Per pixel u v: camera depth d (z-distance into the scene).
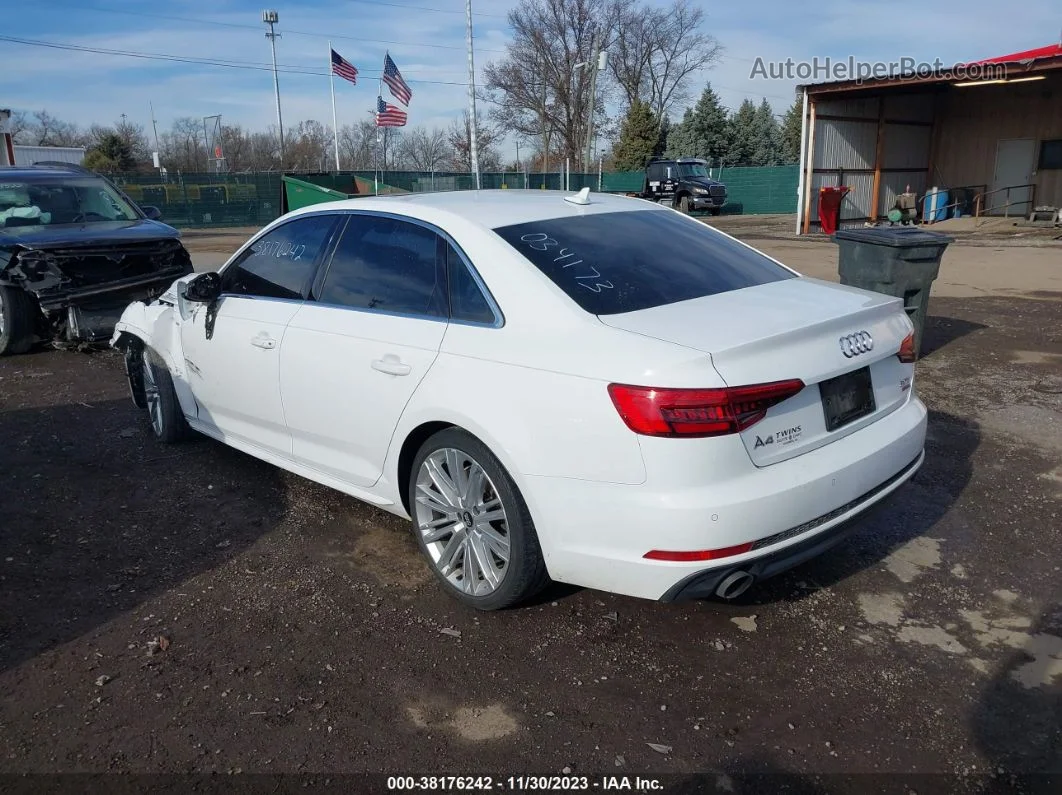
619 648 3.34
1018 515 4.46
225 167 54.78
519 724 2.91
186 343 5.09
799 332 3.07
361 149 59.22
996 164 25.55
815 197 24.34
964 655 3.26
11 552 4.23
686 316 3.20
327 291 4.19
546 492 3.11
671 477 2.85
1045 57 19.08
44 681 3.18
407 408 3.62
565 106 65.44
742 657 3.27
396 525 4.50
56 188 9.55
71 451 5.71
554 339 3.17
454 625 3.52
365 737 2.85
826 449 3.17
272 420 4.49
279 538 4.36
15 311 8.48
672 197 35.28
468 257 3.57
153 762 2.74
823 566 3.97
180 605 3.71
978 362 7.55
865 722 2.89
